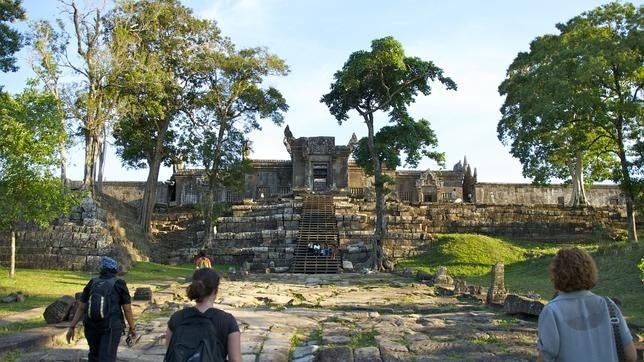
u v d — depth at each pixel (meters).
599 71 31.22
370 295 20.34
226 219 44.88
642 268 15.70
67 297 11.42
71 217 31.45
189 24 40.59
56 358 8.81
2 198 18.56
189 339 4.41
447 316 13.99
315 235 40.16
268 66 42.50
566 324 4.16
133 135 42.66
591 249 32.28
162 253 40.47
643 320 13.21
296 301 18.06
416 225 43.50
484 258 35.25
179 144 43.28
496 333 11.06
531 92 37.22
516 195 59.47
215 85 42.16
